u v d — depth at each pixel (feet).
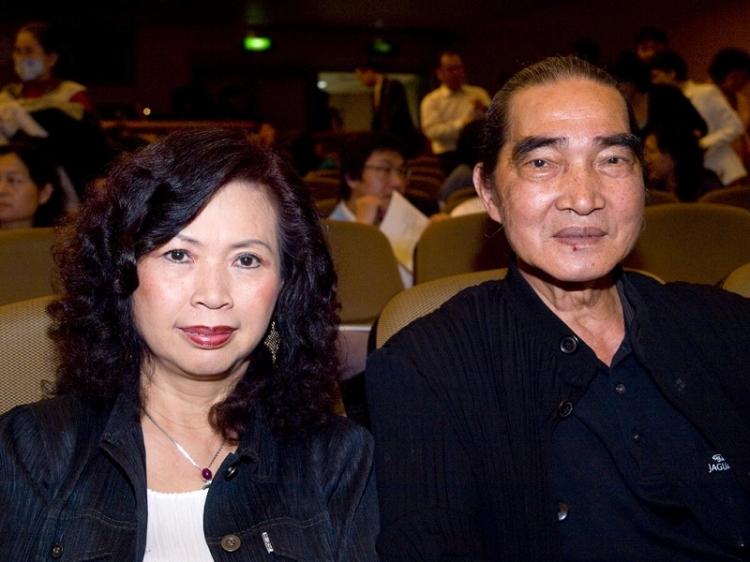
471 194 15.40
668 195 13.41
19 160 10.62
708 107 20.36
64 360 4.88
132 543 4.46
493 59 51.21
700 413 5.17
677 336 5.43
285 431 4.99
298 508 4.81
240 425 4.87
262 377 5.02
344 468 5.00
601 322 5.47
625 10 40.11
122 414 4.73
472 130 15.21
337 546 4.79
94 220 4.65
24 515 4.49
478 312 5.48
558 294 5.39
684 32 36.96
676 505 5.05
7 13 45.27
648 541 5.03
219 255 4.57
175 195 4.47
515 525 5.02
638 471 5.05
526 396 5.17
